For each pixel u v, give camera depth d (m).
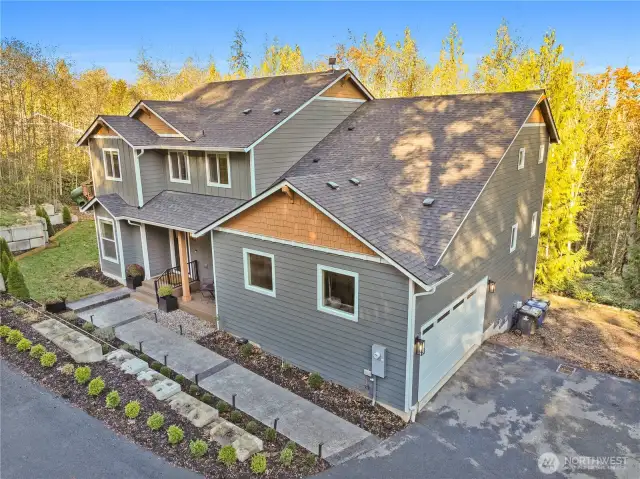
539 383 11.35
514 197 14.09
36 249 20.66
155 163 16.83
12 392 9.62
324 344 10.87
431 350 10.45
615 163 29.89
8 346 11.46
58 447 8.05
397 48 41.34
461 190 11.09
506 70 33.59
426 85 40.84
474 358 12.62
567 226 20.20
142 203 16.59
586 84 27.89
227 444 8.16
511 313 15.66
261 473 7.66
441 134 13.50
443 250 9.52
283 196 10.66
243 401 10.09
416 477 7.98
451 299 10.91
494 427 9.53
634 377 11.72
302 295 11.00
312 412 9.77
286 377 11.16
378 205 10.88
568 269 20.73
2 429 8.49
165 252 17.28
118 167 17.06
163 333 13.29
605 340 14.48
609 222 32.09
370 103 17.62
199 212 14.88
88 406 9.20
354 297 10.01
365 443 8.84
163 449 8.05
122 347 11.96
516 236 14.91
